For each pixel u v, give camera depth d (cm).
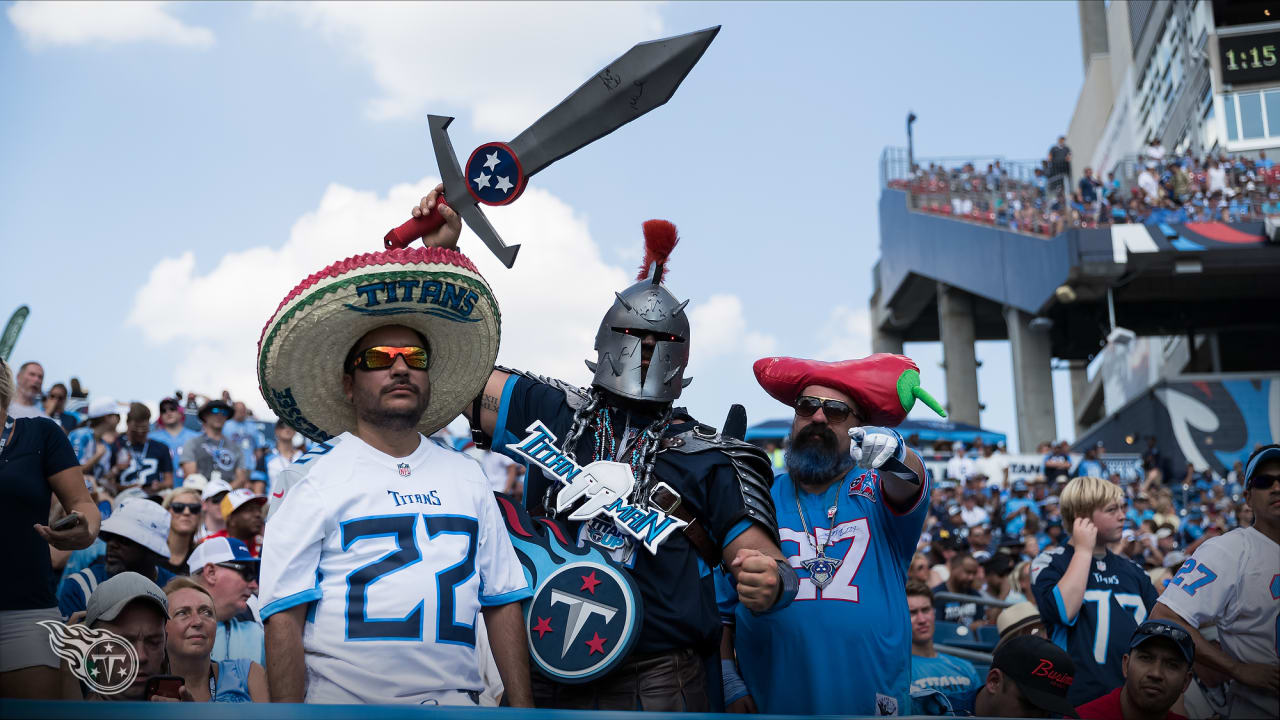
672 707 278
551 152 266
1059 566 472
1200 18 1723
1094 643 454
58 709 126
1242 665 338
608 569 279
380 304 254
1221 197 2566
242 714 127
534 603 276
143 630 317
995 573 747
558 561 281
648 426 303
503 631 264
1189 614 346
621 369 302
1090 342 3180
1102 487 475
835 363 359
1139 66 2619
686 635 284
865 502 357
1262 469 344
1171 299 2938
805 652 337
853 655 335
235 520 527
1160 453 2508
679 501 288
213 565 429
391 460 255
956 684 483
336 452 254
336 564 241
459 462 266
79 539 339
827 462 353
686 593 287
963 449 2225
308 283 253
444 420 292
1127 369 2900
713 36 249
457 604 244
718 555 298
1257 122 1453
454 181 278
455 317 268
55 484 353
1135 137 2736
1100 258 2611
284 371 263
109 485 688
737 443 300
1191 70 1927
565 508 287
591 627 274
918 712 458
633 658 281
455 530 250
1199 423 2500
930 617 507
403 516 246
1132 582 466
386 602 237
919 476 342
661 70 254
